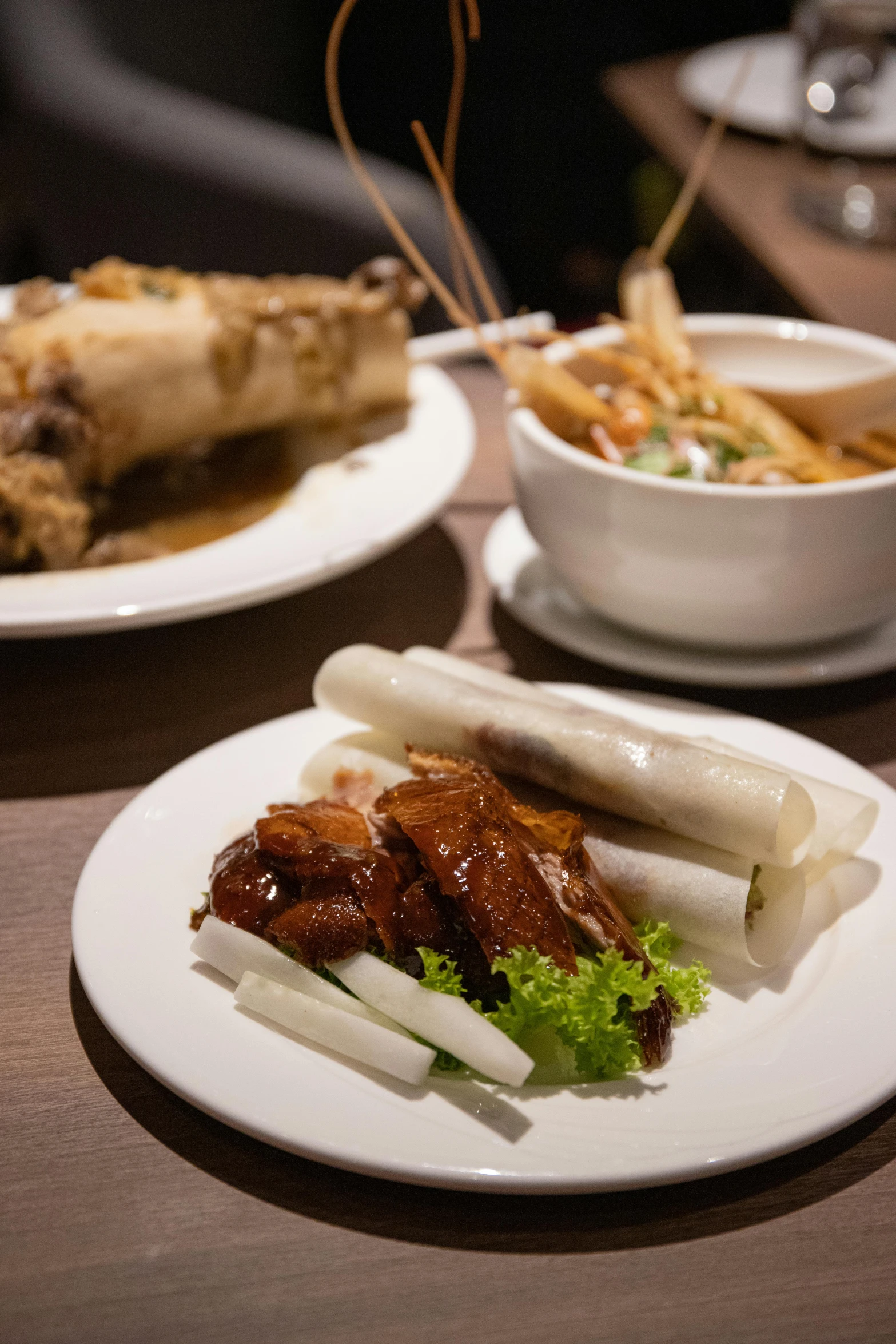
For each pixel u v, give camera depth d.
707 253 1.69
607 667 0.65
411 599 0.70
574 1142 0.41
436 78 2.07
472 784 0.48
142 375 0.71
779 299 1.05
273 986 0.45
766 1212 0.42
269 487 0.74
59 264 1.48
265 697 0.63
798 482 0.62
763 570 0.58
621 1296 0.40
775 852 0.47
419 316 1.29
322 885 0.46
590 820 0.50
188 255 1.41
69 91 1.39
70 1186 0.43
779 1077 0.43
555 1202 0.42
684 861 0.48
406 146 2.13
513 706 0.52
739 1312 0.40
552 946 0.45
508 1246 0.41
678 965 0.48
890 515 0.58
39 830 0.56
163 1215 0.42
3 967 0.50
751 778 0.48
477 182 2.14
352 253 1.34
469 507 0.78
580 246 2.16
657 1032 0.44
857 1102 0.42
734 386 0.68
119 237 1.43
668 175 1.49
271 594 0.63
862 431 0.67
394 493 0.71
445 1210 0.42
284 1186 0.43
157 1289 0.41
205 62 1.63
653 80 1.50
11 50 1.44
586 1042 0.43
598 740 0.50
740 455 0.65
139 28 1.55
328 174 1.34
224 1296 0.40
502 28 2.03
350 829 0.49
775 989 0.47
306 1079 0.43
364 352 0.78
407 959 0.46
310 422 0.78
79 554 0.67
